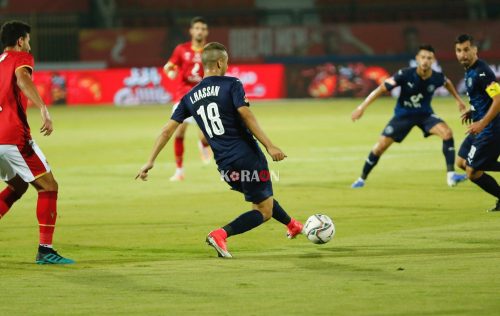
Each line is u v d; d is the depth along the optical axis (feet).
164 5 391.04
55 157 176.04
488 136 96.94
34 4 378.12
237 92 74.02
